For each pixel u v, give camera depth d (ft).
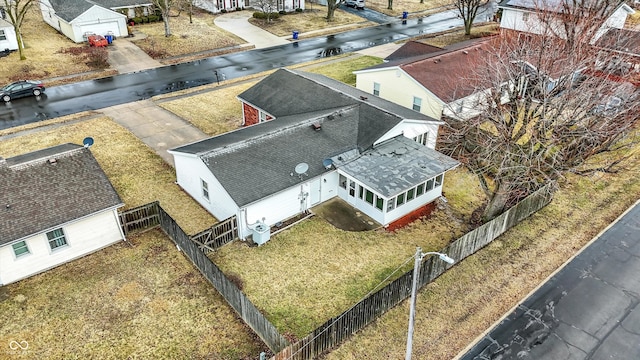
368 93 108.27
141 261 67.67
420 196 79.41
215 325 57.52
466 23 179.93
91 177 70.59
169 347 54.60
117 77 137.39
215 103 121.60
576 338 57.62
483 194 86.17
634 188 88.79
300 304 61.00
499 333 57.93
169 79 137.08
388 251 70.74
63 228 64.90
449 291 63.62
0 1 171.53
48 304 60.13
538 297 63.41
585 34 76.59
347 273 66.33
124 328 56.90
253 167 74.74
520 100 74.84
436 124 92.84
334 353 53.78
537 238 74.49
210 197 76.18
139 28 177.88
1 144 98.32
